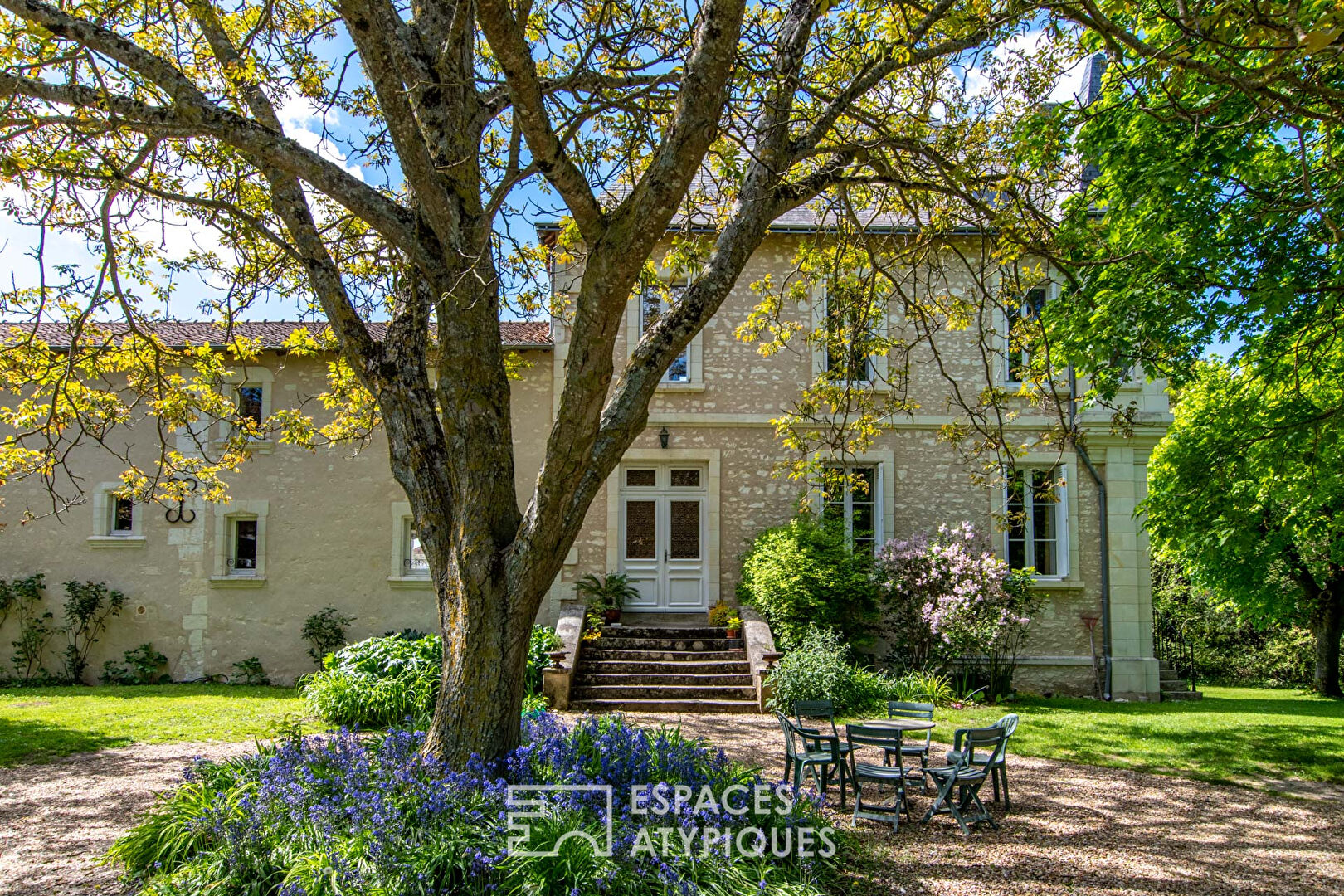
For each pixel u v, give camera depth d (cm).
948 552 1292
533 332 1498
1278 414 938
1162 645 2222
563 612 1335
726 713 1137
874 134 766
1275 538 1516
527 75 470
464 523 534
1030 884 527
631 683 1209
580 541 1429
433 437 583
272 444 1442
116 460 1442
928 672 1284
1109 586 1411
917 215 743
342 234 812
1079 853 590
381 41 486
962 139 766
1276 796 753
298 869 427
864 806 701
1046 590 1420
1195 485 997
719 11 491
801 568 1257
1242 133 797
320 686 1008
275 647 1413
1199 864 569
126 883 491
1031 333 863
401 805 466
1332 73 642
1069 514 1426
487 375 537
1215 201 830
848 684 1150
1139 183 830
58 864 527
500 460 540
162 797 570
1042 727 1058
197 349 945
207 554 1429
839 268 897
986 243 785
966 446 1445
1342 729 1044
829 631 1230
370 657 1077
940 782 682
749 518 1440
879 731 660
